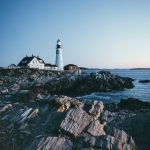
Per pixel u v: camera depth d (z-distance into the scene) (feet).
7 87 186.19
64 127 61.21
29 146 53.67
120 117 79.97
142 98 195.42
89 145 54.39
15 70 274.98
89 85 221.05
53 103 79.92
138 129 69.62
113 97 196.24
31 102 89.92
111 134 61.26
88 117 66.80
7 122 69.82
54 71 310.24
